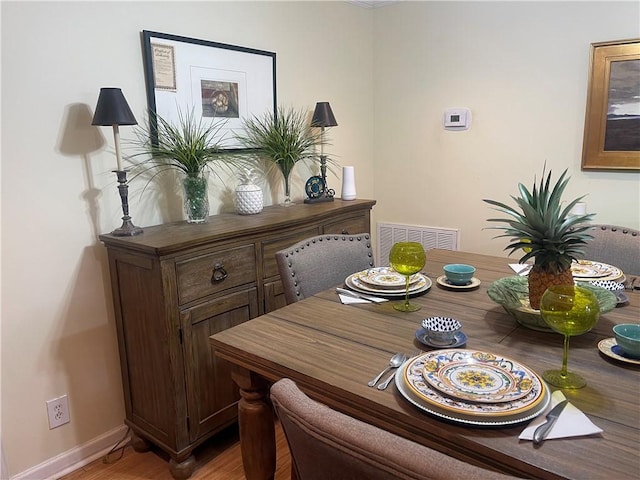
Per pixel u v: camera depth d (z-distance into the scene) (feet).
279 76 9.19
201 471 6.61
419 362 3.68
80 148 6.44
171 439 6.42
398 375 3.58
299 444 2.70
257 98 8.73
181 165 7.30
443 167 10.92
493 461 2.82
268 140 8.70
